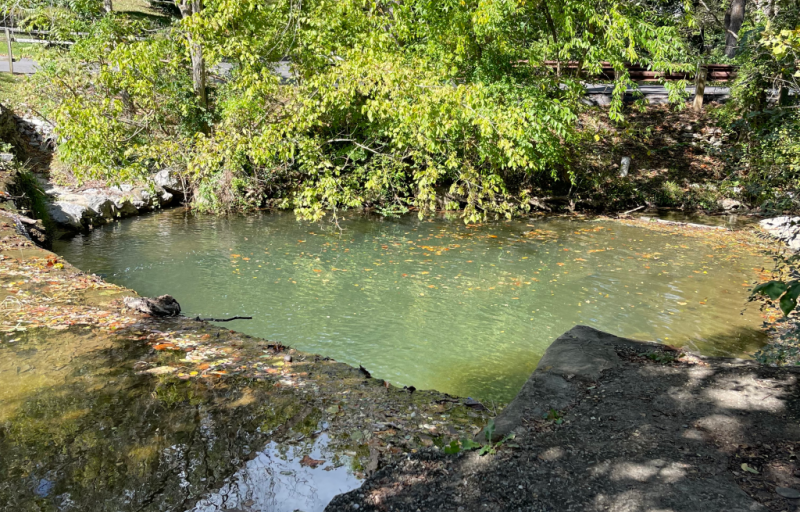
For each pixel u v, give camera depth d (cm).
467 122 1267
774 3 1456
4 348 500
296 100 1305
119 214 1391
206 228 1332
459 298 880
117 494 305
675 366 402
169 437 362
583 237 1330
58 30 1708
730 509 242
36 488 310
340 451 345
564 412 339
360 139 1661
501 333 746
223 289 887
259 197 1603
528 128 1347
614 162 1903
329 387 440
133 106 1580
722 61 2359
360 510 257
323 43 1465
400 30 1468
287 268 1019
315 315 791
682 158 1919
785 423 312
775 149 1027
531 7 1480
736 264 1094
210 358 495
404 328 755
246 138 1219
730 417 321
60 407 399
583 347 441
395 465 292
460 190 1292
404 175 1551
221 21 1288
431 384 590
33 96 1716
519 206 1636
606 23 1431
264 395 422
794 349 578
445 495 264
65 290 670
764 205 728
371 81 1227
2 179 1146
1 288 652
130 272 955
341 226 1399
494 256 1139
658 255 1162
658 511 243
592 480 269
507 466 284
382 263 1069
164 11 3048
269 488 308
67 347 507
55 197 1330
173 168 1558
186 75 1617
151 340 533
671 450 291
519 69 1544
